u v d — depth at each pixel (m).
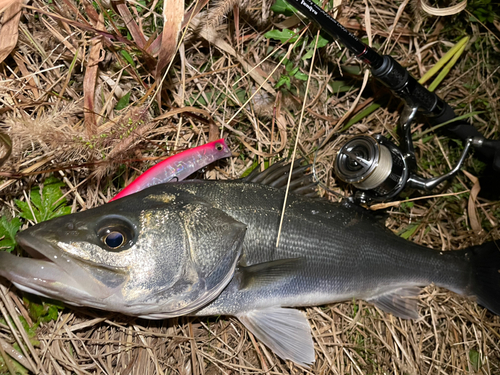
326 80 0.40
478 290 0.39
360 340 0.37
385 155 0.35
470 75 0.45
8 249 0.31
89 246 0.25
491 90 0.44
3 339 0.30
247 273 0.30
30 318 0.31
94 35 0.33
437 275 0.38
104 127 0.32
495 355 0.40
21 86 0.33
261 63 0.39
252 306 0.32
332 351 0.37
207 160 0.34
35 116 0.34
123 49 0.34
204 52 0.39
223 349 0.35
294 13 0.36
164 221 0.27
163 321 0.35
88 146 0.30
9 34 0.31
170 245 0.27
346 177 0.36
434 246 0.43
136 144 0.34
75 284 0.25
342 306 0.38
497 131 0.44
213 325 0.36
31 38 0.32
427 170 0.44
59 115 0.29
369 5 0.42
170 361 0.35
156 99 0.35
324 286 0.34
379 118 0.43
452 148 0.44
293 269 0.32
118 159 0.32
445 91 0.44
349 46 0.33
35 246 0.25
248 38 0.38
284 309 0.34
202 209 0.29
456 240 0.43
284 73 0.39
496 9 0.44
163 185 0.30
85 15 0.34
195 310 0.30
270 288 0.32
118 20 0.35
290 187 0.34
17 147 0.28
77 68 0.35
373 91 0.42
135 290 0.26
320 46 0.37
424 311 0.40
